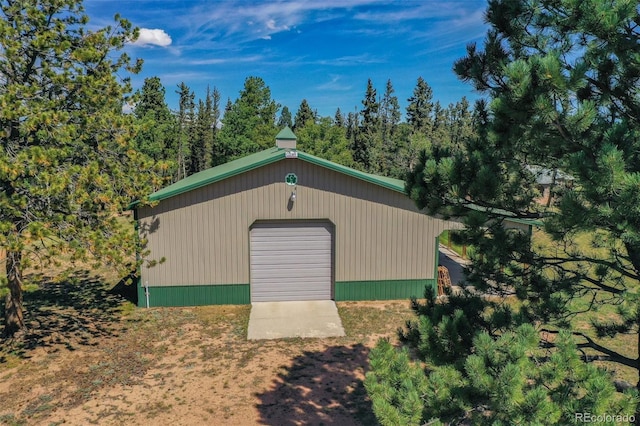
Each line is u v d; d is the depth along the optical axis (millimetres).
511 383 3385
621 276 5379
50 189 8445
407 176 5535
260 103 41312
